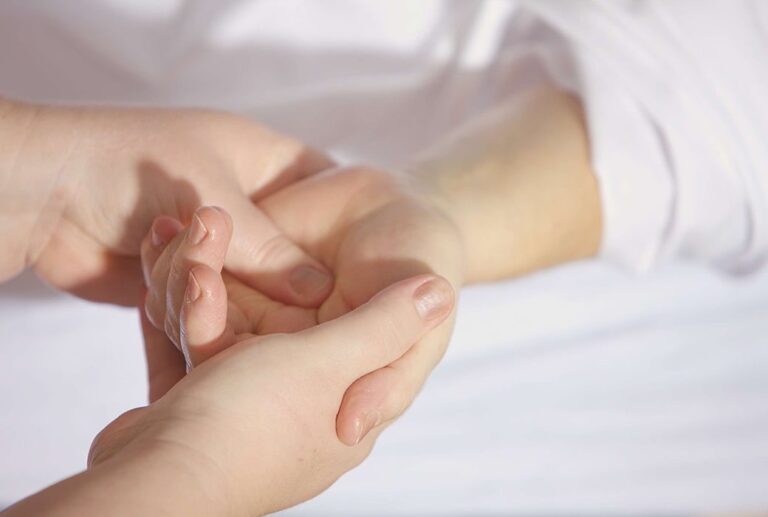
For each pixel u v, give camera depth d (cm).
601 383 85
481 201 71
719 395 86
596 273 82
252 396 56
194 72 79
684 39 74
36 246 70
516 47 80
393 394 59
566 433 85
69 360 79
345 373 58
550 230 73
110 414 81
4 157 67
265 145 69
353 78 80
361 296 64
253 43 79
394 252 64
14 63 78
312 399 57
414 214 65
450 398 83
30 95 79
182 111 68
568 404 85
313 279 65
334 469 59
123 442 54
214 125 68
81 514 51
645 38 74
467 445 84
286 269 65
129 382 81
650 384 85
